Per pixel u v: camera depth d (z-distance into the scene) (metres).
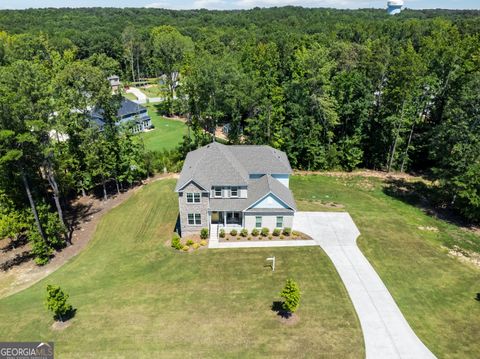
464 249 35.25
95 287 29.91
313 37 112.88
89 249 37.06
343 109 55.41
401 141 54.00
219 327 24.78
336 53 82.94
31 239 34.91
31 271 34.19
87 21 194.88
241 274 30.75
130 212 44.19
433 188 50.41
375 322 25.34
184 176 37.00
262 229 37.00
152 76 140.62
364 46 85.94
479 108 40.19
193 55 82.56
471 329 24.83
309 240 36.03
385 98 54.44
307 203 44.53
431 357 22.59
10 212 36.22
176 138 71.12
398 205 45.06
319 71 53.38
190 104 58.91
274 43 101.31
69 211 46.03
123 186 52.88
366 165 59.59
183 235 37.53
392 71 58.38
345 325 25.02
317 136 56.97
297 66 59.84
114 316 26.08
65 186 45.16
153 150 62.41
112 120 49.16
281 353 22.73
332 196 47.16
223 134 72.25
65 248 37.91
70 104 44.28
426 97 52.62
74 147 46.69
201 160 38.38
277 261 32.50
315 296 27.91
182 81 60.00
